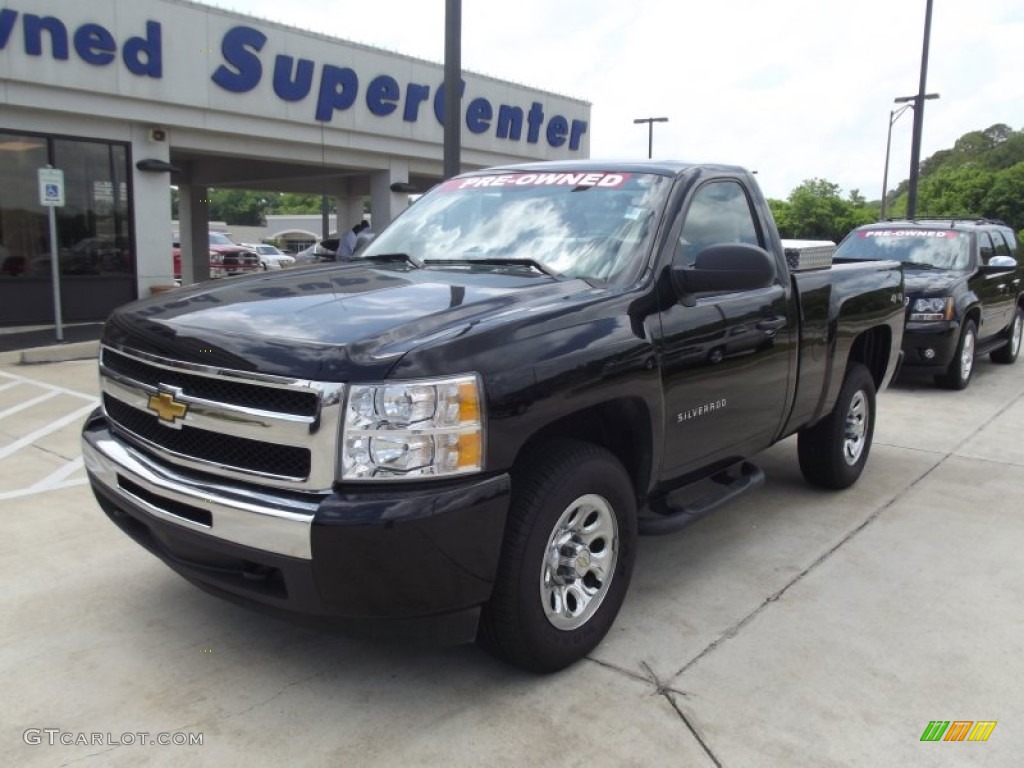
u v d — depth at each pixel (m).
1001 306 10.95
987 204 66.00
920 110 19.81
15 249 13.16
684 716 3.03
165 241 14.73
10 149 12.93
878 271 5.77
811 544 4.75
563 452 3.17
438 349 2.75
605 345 3.23
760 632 3.68
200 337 2.96
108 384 3.46
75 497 5.24
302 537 2.64
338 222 24.70
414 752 2.80
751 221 4.50
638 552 4.60
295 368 2.70
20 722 2.93
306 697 3.11
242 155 16.08
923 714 3.07
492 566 2.85
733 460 4.41
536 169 4.55
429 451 2.69
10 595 3.88
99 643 3.47
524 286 3.43
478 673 3.30
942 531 4.98
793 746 2.87
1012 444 7.14
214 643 3.49
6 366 10.18
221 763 2.73
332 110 16.52
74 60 12.90
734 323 4.02
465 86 18.92
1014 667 3.41
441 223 4.41
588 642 3.36
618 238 3.80
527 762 2.76
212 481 2.91
